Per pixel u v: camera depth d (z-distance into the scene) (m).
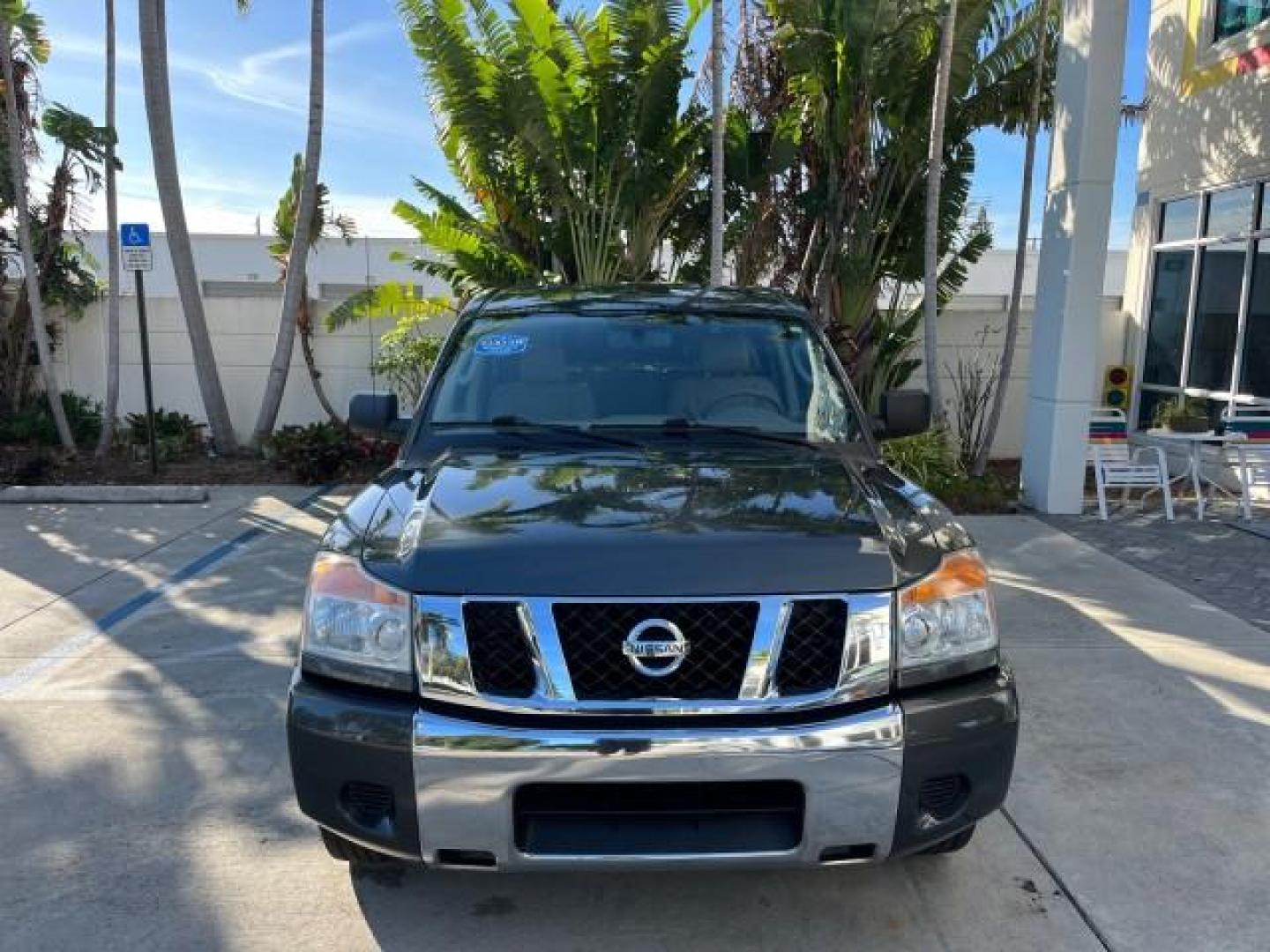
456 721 2.45
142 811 3.51
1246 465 8.41
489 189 11.48
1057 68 8.45
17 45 10.59
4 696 4.53
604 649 2.47
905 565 2.65
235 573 6.56
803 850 2.47
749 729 2.43
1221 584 6.34
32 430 11.02
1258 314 9.88
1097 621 5.61
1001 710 2.62
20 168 9.98
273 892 3.03
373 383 11.79
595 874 3.15
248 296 11.93
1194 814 3.50
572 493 2.96
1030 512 8.65
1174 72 11.13
